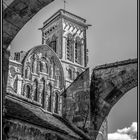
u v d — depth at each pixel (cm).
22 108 2205
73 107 2880
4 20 1279
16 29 1323
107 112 2745
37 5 1327
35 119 2112
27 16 1334
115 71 2777
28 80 7569
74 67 9156
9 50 1334
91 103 2781
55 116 2752
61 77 8281
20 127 1844
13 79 7262
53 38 9906
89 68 2900
